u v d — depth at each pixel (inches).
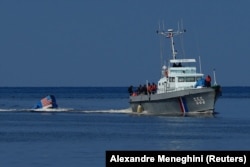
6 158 5905.5
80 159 5831.7
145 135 7647.6
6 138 7445.9
